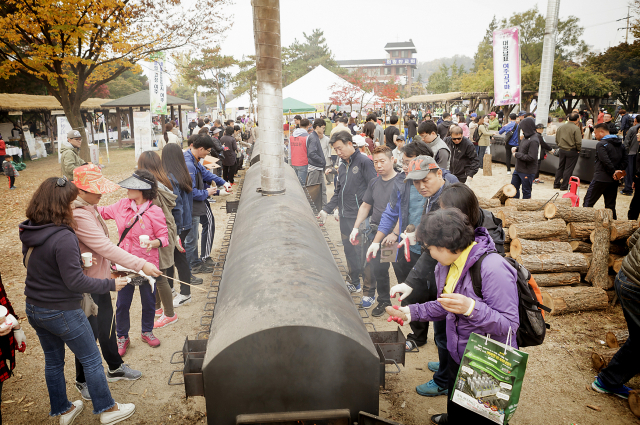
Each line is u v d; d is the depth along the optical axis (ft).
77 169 8.84
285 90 63.46
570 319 13.44
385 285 13.57
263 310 5.59
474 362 5.87
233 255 8.18
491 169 40.27
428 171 9.07
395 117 26.84
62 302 8.00
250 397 5.60
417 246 10.80
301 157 28.12
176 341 12.80
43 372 11.43
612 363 9.75
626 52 114.73
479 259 6.23
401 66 409.69
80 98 45.96
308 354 5.48
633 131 28.73
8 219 28.66
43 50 38.99
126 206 11.30
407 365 11.37
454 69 232.53
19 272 18.57
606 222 14.19
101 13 39.27
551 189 32.63
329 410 5.74
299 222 9.13
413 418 9.30
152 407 9.86
